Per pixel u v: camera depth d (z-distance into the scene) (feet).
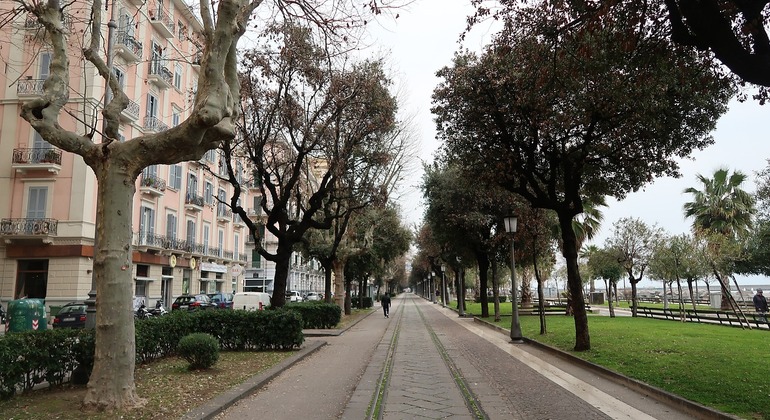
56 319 66.64
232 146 63.00
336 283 104.58
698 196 104.12
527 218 63.93
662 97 36.88
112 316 22.63
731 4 27.22
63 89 24.17
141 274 110.52
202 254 138.51
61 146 23.21
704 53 33.04
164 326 38.27
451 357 44.19
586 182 51.37
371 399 26.55
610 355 40.09
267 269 213.46
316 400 26.50
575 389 29.84
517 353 47.11
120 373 22.63
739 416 21.20
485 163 51.03
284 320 46.65
